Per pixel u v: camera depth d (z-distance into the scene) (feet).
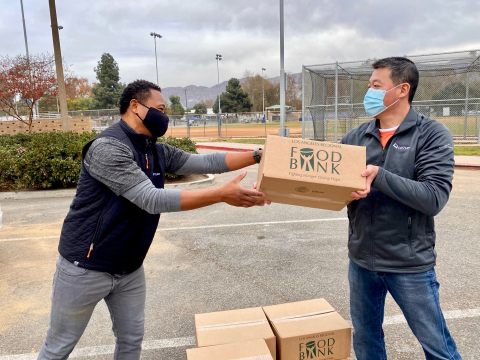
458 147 48.93
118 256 6.08
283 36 52.75
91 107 253.65
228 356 5.91
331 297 11.37
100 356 8.91
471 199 23.16
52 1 35.37
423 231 6.14
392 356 8.60
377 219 6.25
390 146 6.35
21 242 17.03
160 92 6.56
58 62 36.76
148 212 5.88
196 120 165.48
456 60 45.21
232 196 5.94
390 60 6.41
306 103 51.67
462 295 11.12
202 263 14.29
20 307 11.29
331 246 15.75
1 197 26.13
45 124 67.46
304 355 6.65
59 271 6.10
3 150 28.02
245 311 7.58
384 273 6.40
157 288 12.33
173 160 7.67
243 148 57.36
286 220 19.94
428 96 53.52
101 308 11.32
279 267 13.69
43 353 6.30
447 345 6.08
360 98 53.42
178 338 9.55
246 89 304.09
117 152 5.78
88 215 5.93
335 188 5.64
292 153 5.67
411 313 6.21
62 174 26.96
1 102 59.93
